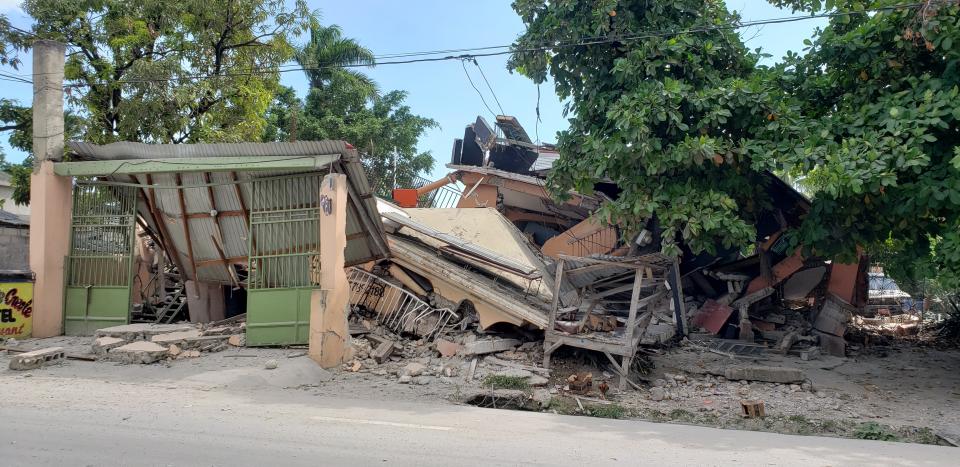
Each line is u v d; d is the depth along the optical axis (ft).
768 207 40.11
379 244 40.52
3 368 29.53
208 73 55.62
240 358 31.71
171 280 48.60
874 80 34.19
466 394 29.27
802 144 31.78
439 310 39.63
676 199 34.30
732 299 50.67
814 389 35.14
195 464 15.34
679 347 45.29
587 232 55.98
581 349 37.14
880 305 75.56
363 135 97.76
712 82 34.60
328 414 22.48
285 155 33.88
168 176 37.88
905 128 29.66
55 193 37.42
